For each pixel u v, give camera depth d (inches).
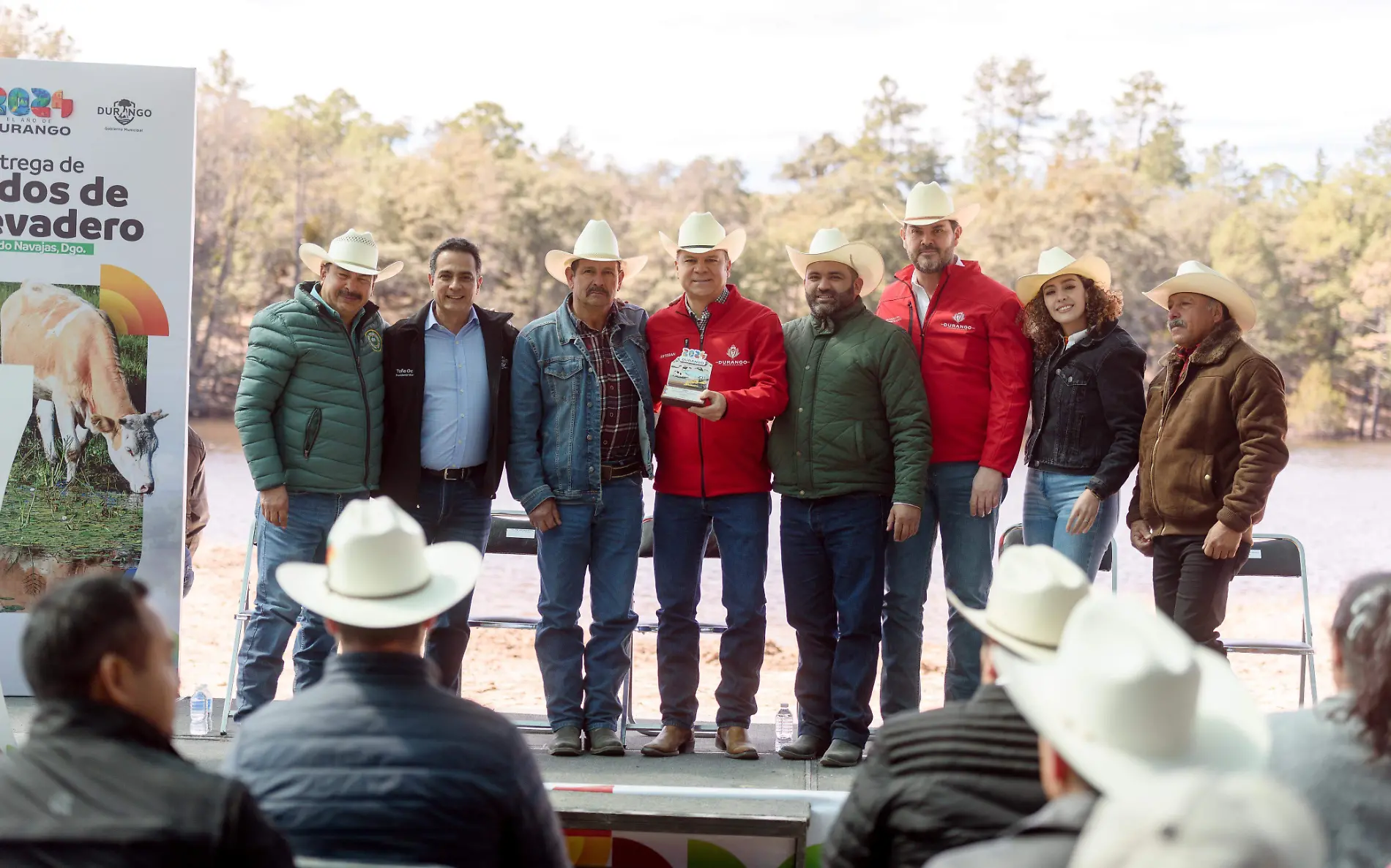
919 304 228.4
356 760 105.0
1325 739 105.7
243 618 244.4
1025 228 2386.8
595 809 159.0
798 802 167.2
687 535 220.8
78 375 246.1
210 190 2327.8
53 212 244.5
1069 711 81.0
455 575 122.4
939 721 105.8
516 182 2380.7
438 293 221.8
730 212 2559.1
